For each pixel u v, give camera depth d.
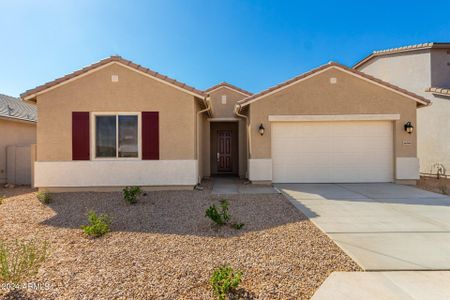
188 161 10.34
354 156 12.02
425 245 4.85
